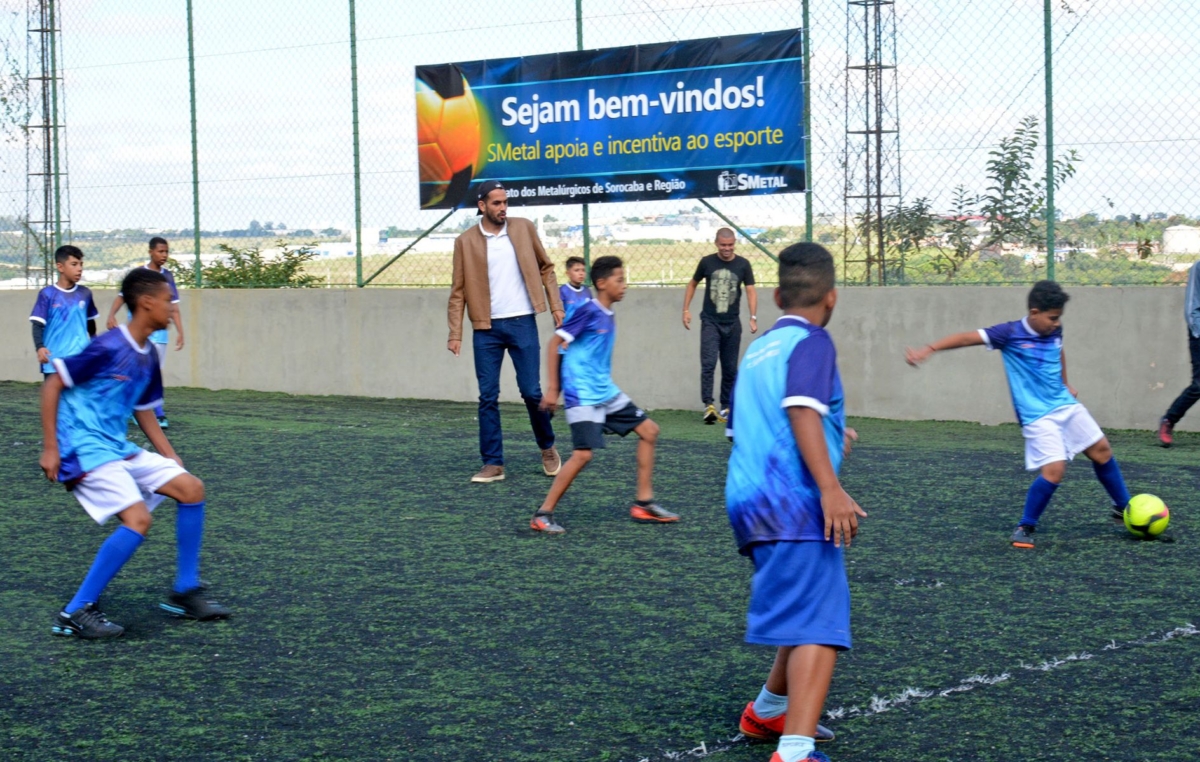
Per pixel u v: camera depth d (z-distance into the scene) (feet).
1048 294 20.38
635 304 40.47
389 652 15.02
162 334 37.27
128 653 15.06
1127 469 27.99
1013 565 19.22
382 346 45.24
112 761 11.61
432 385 44.47
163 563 19.77
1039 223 34.78
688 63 38.73
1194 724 12.34
